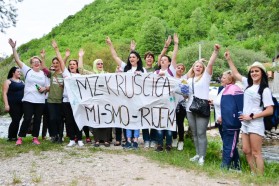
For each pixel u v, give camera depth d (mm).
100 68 8695
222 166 6336
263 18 15117
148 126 7852
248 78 6094
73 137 7992
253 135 5863
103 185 5129
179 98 7777
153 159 6773
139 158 6871
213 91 8047
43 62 8492
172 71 7938
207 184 5207
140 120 7914
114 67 52969
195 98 6641
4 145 8000
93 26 109250
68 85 7945
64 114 7977
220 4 16438
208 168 6070
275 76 37094
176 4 111312
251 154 6062
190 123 6918
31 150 7441
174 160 6547
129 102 7961
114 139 9094
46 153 7191
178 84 7168
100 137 8086
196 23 93938
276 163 7793
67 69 8344
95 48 57656
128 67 8219
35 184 5160
